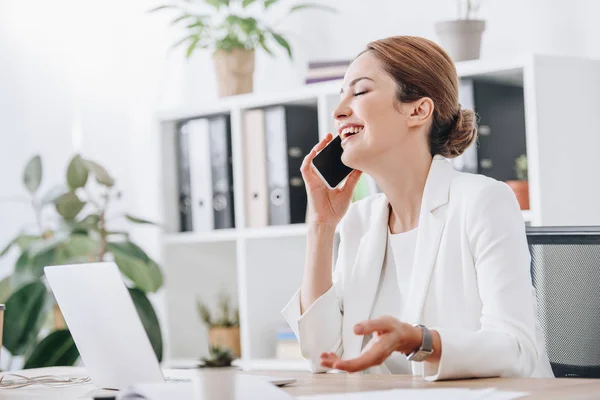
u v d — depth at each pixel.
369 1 3.90
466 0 3.62
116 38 4.68
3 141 4.21
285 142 3.66
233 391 1.16
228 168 3.86
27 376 1.90
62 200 3.76
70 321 1.59
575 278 1.97
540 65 3.03
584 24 3.32
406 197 1.88
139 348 1.42
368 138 1.84
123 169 4.66
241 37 4.01
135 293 3.70
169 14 4.52
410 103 1.83
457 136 1.89
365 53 1.89
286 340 3.62
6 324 3.49
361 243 1.91
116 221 4.62
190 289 4.09
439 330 1.46
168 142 4.08
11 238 4.19
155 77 4.60
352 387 1.40
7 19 4.27
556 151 3.04
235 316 3.89
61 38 4.46
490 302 1.61
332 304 1.87
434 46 1.87
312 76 3.61
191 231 3.98
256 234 3.70
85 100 4.53
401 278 1.85
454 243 1.73
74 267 1.53
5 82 4.23
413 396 1.25
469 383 1.40
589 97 3.16
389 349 1.40
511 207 1.71
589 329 1.94
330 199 1.96
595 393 1.22
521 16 3.49
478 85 3.22
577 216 3.08
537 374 1.79
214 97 4.36
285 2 4.15
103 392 1.46
